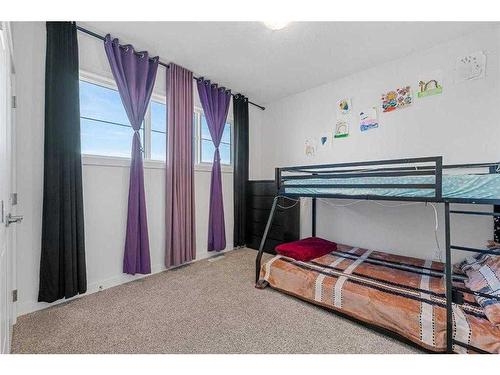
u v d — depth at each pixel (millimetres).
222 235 3379
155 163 2674
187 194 2898
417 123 2496
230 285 2377
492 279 1580
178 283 2412
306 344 1513
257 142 4074
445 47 2312
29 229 1832
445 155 2328
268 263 2334
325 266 2234
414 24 2043
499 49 2049
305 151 3520
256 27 2094
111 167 2314
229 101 3482
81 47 2119
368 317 1658
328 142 3250
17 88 1766
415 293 1681
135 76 2395
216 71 2943
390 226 2717
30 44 1833
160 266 2729
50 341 1503
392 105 2666
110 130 2410
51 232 1848
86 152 2246
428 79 2420
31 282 1842
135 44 2377
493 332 1272
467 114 2205
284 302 2045
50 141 1836
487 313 1365
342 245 3018
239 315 1838
